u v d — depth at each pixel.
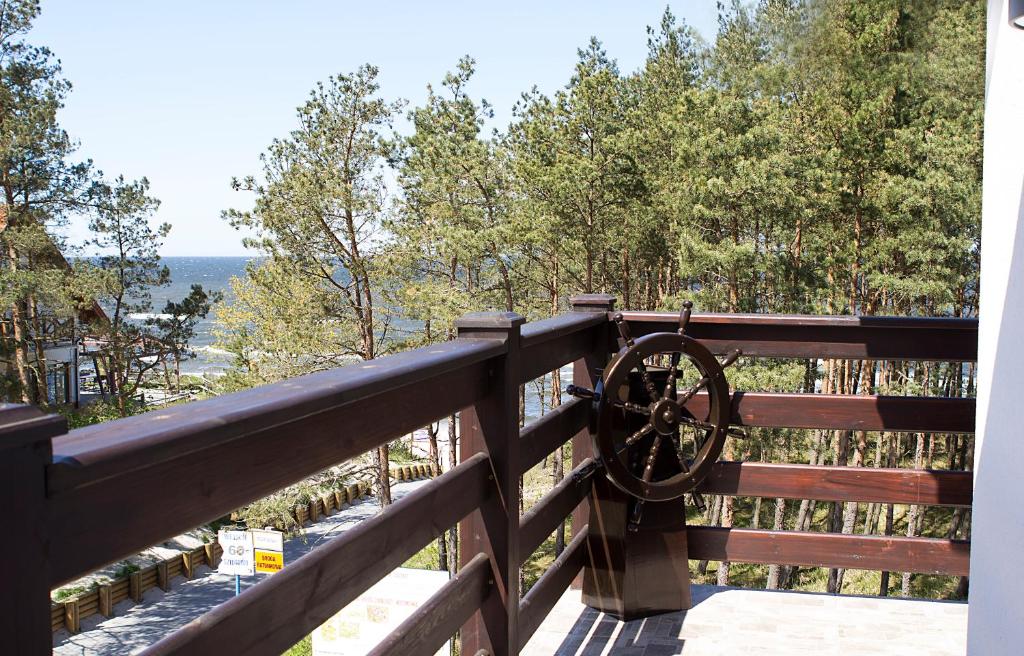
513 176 19.17
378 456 16.00
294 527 17.55
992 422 1.49
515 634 1.68
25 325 17.89
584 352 2.48
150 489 0.77
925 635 2.45
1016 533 1.38
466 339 1.58
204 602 14.70
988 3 1.53
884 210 15.17
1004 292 1.44
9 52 16.81
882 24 10.17
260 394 0.95
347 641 6.18
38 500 0.63
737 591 2.76
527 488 22.31
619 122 18.77
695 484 2.49
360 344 15.98
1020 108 1.39
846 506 18.95
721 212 15.50
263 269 15.49
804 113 15.36
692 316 2.64
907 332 2.60
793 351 2.64
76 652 12.74
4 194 17.17
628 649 2.34
